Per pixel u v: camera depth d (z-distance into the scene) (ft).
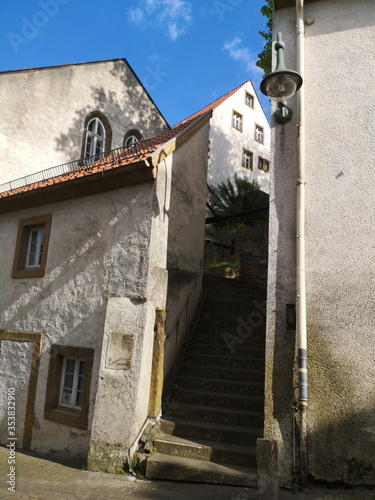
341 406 15.64
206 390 22.86
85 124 42.83
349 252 16.60
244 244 45.37
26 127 37.35
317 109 18.30
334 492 14.92
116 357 20.04
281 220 17.99
